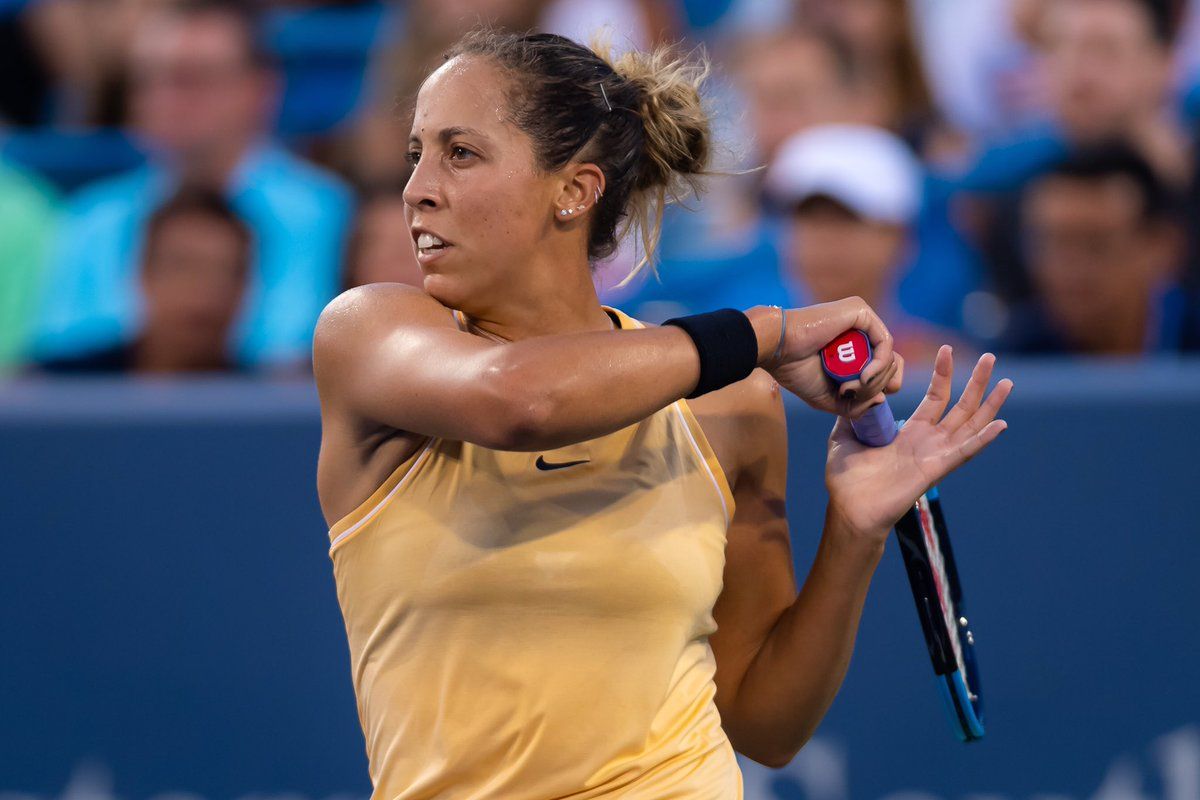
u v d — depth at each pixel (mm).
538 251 7238
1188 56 17719
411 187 7086
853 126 17531
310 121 18625
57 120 19281
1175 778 13297
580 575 6918
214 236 16781
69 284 16891
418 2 17922
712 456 7492
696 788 7234
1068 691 13398
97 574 13805
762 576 8242
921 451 7762
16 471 13875
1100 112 16578
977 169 16641
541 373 6176
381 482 7023
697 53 18875
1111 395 13453
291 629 13734
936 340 16297
